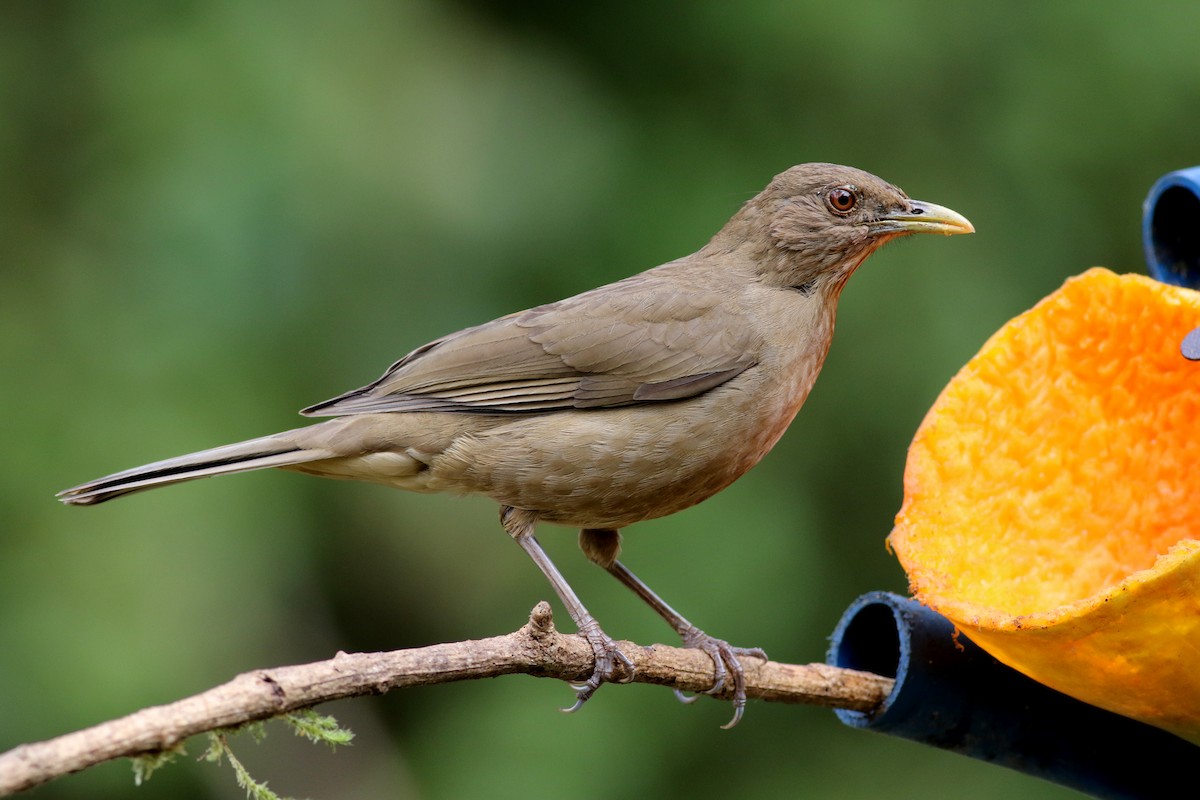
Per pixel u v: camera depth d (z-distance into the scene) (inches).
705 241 533.3
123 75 498.3
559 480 312.5
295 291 490.0
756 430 323.0
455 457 314.0
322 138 489.1
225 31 496.7
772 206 340.8
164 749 201.0
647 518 328.2
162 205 482.6
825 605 513.7
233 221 482.3
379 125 501.4
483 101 527.5
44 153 516.1
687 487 321.1
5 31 522.0
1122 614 217.5
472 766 486.6
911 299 526.6
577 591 503.8
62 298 491.2
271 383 487.5
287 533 490.9
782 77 556.7
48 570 461.7
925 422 278.8
